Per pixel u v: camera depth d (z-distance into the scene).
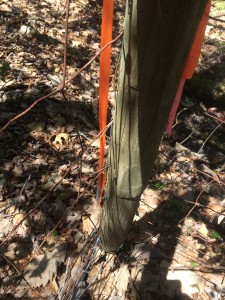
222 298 2.24
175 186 2.82
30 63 3.52
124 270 2.27
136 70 1.33
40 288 2.13
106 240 2.21
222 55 4.04
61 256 2.25
